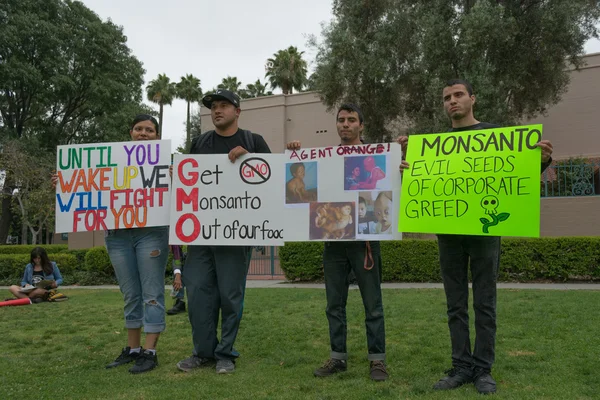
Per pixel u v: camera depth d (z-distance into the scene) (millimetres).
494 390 3086
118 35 29188
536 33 13961
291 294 8891
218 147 4195
